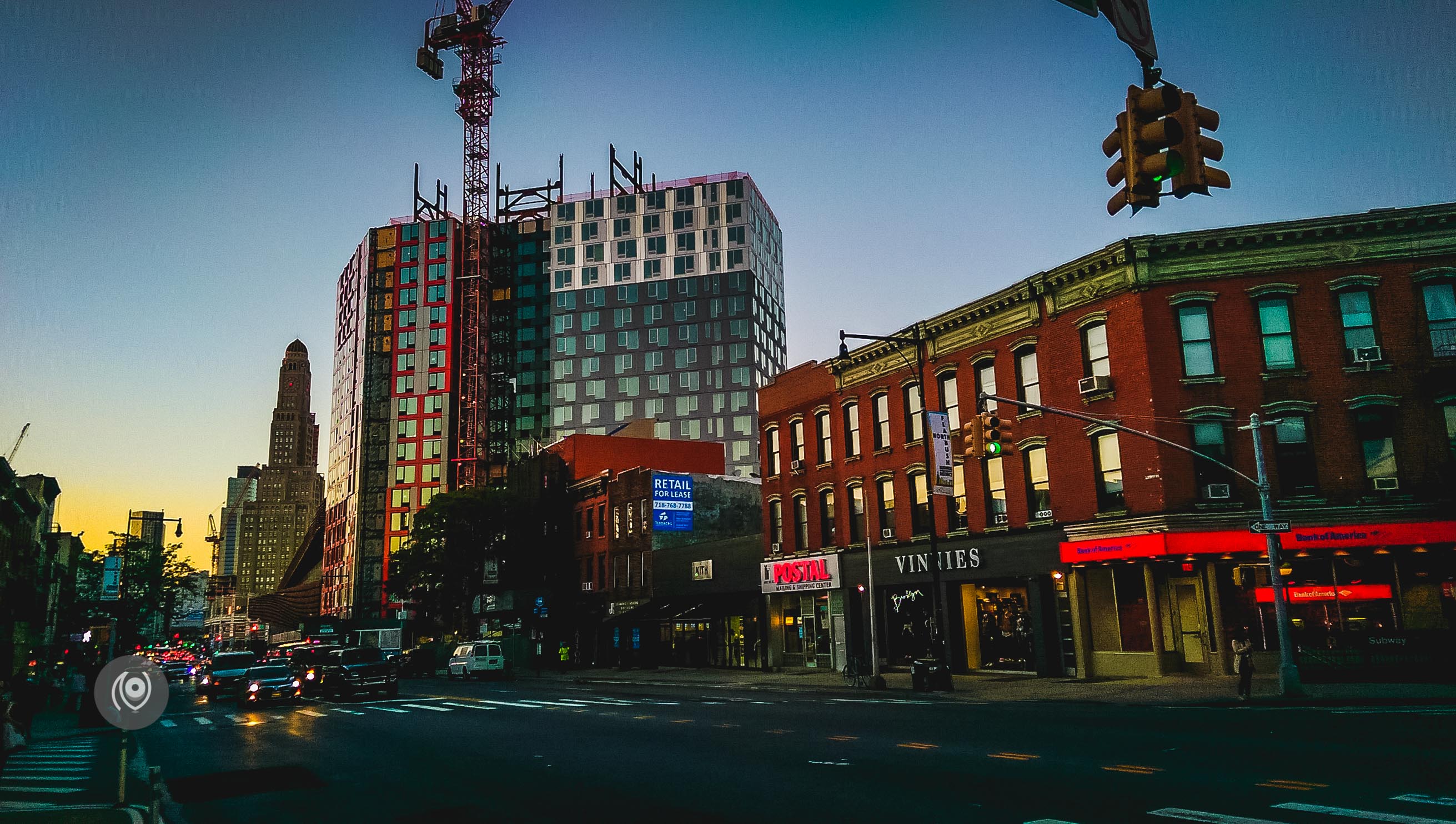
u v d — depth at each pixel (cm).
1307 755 1186
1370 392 2611
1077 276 2975
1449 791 927
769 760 1372
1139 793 982
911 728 1703
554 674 5181
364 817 1072
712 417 11631
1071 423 2980
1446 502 2506
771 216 13375
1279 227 2708
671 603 5056
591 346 12338
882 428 3788
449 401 13012
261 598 17412
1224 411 2666
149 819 1042
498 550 6931
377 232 13850
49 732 2652
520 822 1002
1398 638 2305
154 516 7312
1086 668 2838
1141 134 860
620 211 12719
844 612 3828
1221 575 2639
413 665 5947
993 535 3209
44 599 7988
